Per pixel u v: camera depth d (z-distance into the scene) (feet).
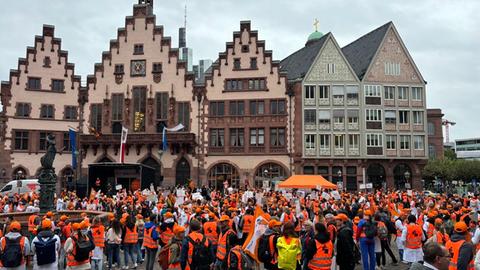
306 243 36.09
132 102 188.65
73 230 42.80
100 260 47.78
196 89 186.29
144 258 66.80
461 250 30.81
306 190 132.46
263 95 182.80
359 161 179.52
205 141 182.91
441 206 74.49
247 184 163.43
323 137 181.16
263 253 35.12
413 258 47.96
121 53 191.62
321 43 193.06
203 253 35.55
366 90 184.65
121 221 57.88
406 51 189.78
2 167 180.34
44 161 83.61
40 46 189.98
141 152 184.44
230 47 186.60
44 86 188.65
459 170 243.81
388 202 91.25
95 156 186.09
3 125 182.19
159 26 190.60
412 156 183.62
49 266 38.01
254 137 182.19
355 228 54.39
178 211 77.56
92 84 191.83
